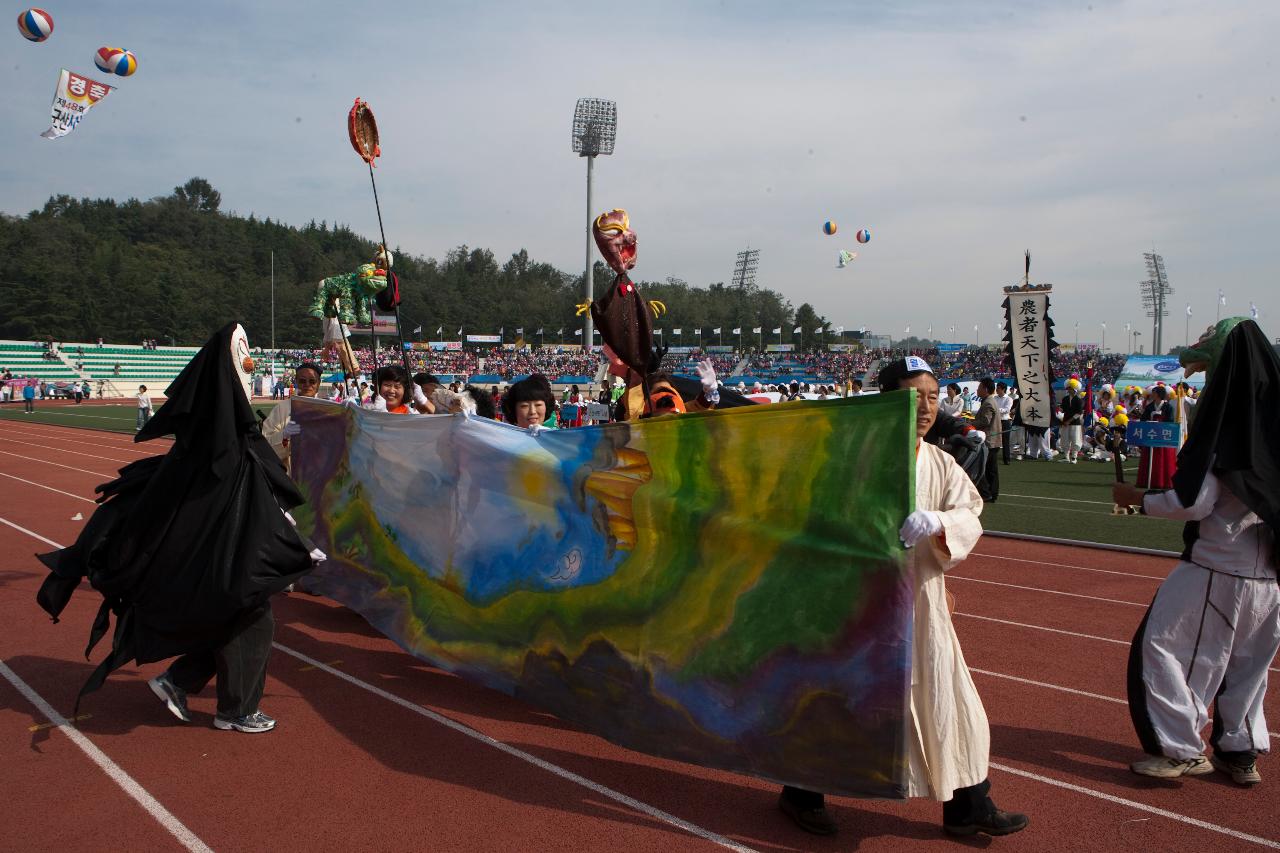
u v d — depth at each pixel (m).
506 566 5.09
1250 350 3.87
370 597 6.22
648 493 4.25
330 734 4.61
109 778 4.08
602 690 4.34
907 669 3.23
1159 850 3.48
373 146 7.74
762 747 3.62
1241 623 3.98
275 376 60.22
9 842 3.49
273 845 3.48
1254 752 4.06
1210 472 3.88
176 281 93.44
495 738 4.55
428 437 5.85
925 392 3.58
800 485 3.62
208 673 4.86
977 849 3.49
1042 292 20.89
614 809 3.80
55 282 83.56
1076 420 20.61
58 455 20.77
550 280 146.25
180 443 4.45
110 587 4.36
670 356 78.06
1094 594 7.80
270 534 4.40
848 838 3.58
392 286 8.10
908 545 3.22
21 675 5.48
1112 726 4.80
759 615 3.70
